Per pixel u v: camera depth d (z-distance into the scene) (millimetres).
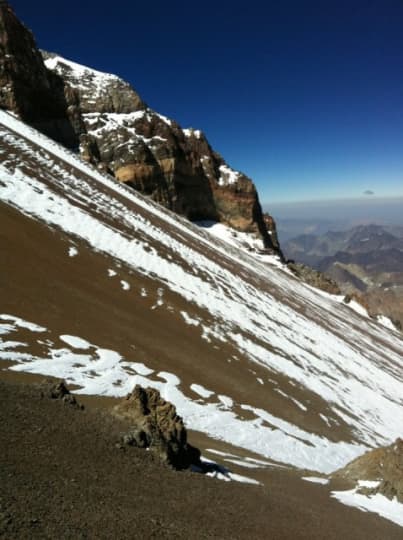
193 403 24297
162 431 13047
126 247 46906
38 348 20828
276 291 77375
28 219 37125
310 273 136500
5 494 6734
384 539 12789
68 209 46281
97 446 10617
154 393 14781
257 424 25891
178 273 49750
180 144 123250
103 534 6727
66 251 36156
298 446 25484
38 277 29141
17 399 11359
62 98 93375
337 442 30266
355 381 50969
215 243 92875
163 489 9945
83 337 25031
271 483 15344
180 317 37812
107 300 32531
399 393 56500
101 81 115875
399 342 107312
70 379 18938
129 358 25766
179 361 29500
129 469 10195
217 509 10039
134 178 101062
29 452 8742
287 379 38219
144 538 7137
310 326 65875
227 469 15016
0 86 77062
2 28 79500
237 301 54312
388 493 18547
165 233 65250
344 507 15258
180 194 118750
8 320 22219
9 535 5664
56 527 6375
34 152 58344
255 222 133375
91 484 8539
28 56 84375
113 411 14016
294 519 11523
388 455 21188
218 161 141250
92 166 82438
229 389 29500
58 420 11070
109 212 55719
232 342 39312
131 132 106375
